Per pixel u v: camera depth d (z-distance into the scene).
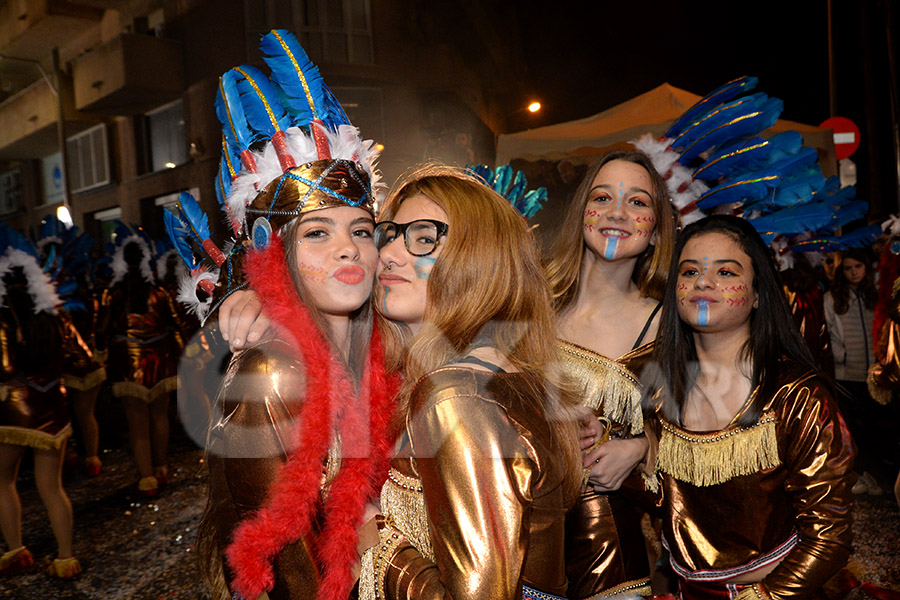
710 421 1.61
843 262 5.02
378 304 1.32
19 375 3.31
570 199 2.17
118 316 4.52
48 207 16.81
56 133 15.20
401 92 13.19
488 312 1.15
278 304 1.19
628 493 1.75
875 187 9.55
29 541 3.89
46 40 13.70
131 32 12.52
